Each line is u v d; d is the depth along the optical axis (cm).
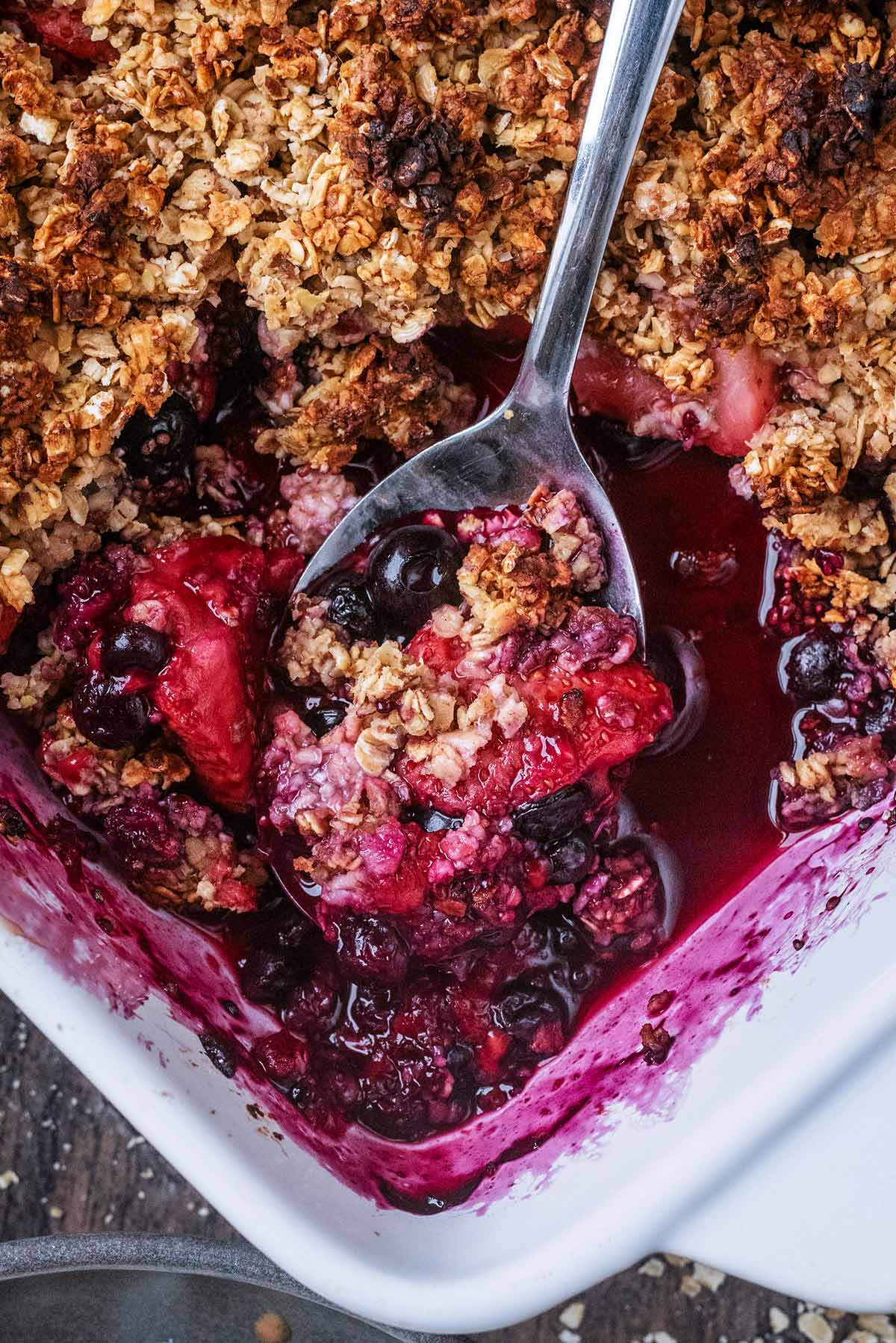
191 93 42
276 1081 44
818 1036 41
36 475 42
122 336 42
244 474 44
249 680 43
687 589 45
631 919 45
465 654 43
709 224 42
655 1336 48
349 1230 41
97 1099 48
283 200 42
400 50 42
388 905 43
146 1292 47
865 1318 48
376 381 43
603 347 44
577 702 43
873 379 43
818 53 43
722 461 45
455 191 42
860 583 44
